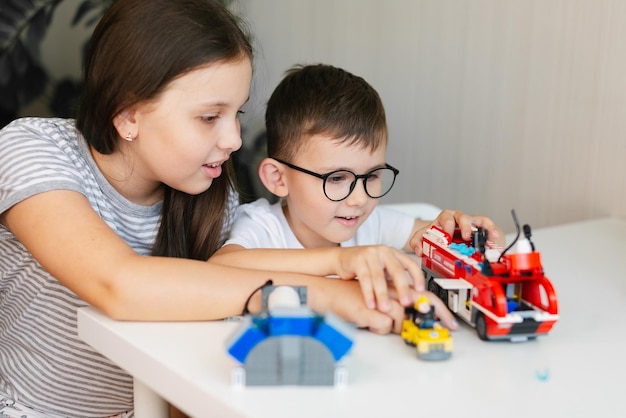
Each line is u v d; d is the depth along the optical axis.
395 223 1.25
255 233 1.12
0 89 2.58
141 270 0.77
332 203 1.07
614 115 1.48
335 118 1.05
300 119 1.08
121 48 0.89
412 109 1.99
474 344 0.72
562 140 1.60
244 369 0.60
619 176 1.49
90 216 0.85
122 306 0.75
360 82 1.15
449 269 0.81
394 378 0.63
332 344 0.61
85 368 1.04
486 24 1.74
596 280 1.00
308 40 2.34
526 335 0.72
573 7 1.54
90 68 0.94
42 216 0.85
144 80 0.87
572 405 0.59
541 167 1.65
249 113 2.30
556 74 1.59
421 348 0.67
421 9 1.92
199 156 0.90
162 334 0.73
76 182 0.90
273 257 0.87
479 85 1.78
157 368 0.66
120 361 0.72
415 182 2.01
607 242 1.25
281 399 0.58
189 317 0.76
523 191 1.70
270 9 2.47
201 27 0.87
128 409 1.12
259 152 2.34
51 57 2.71
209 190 1.08
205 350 0.68
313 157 1.07
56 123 1.01
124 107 0.90
